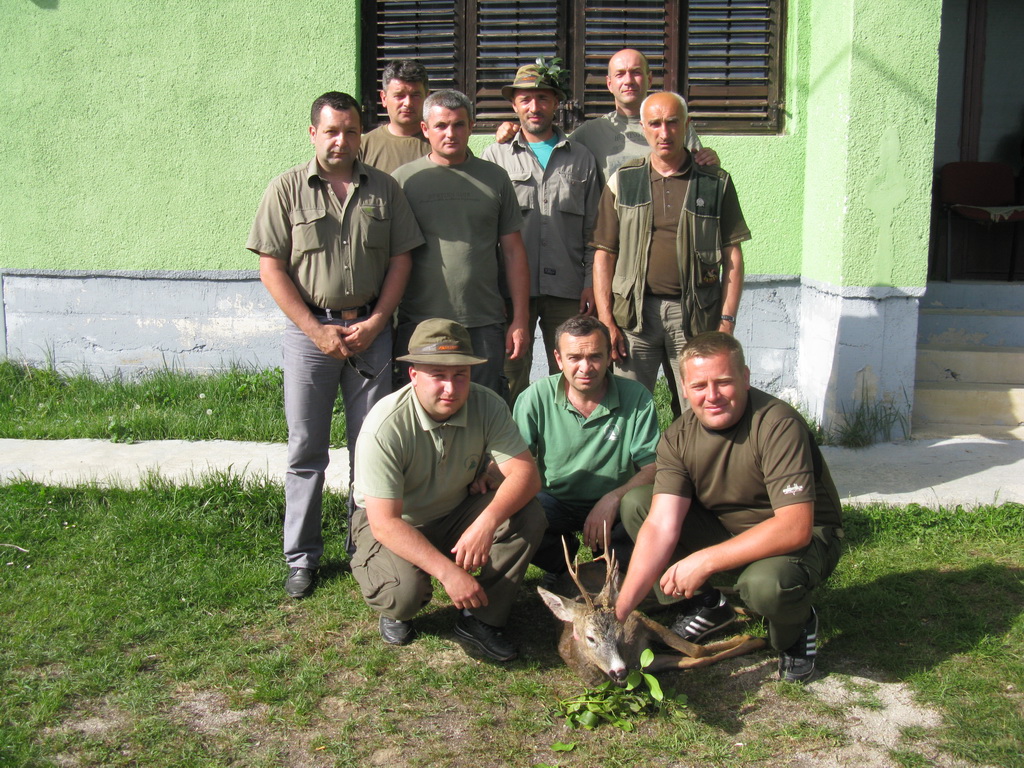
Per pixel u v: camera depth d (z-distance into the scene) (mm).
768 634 3787
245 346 7555
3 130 7488
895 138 6008
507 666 3670
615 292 4844
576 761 3078
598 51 7199
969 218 7773
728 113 7145
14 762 3008
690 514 3703
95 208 7523
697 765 3055
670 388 5027
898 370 6234
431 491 3770
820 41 6648
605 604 3459
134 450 6215
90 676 3514
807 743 3148
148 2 7234
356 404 4293
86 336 7680
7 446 6305
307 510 4266
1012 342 7039
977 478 5500
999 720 3211
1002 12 8094
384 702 3408
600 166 5441
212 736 3201
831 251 6340
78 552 4531
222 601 4117
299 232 4051
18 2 7316
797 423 3400
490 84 7309
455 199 4523
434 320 3570
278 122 7293
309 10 7133
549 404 4227
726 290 4824
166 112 7359
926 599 4078
